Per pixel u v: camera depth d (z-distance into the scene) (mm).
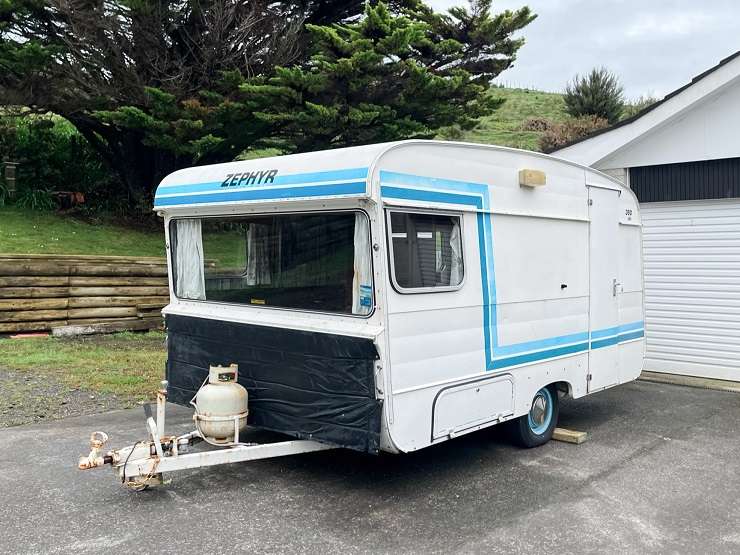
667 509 4727
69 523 4301
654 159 9500
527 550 4047
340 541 4113
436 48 14422
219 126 14047
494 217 5449
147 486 4766
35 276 10484
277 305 5129
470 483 5152
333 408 4688
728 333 9125
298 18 15242
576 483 5207
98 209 16922
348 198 4508
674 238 9547
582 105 26125
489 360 5359
